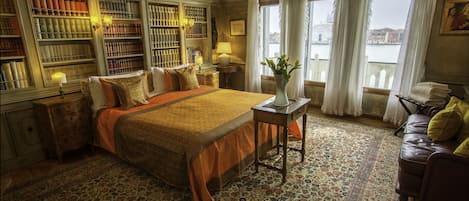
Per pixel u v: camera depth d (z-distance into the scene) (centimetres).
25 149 288
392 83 377
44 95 299
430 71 354
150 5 404
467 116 226
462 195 156
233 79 582
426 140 229
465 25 319
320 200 219
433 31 341
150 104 321
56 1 303
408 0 367
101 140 301
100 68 353
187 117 266
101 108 308
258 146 272
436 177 161
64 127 288
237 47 554
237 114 272
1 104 265
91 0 331
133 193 233
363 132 360
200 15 497
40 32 295
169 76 393
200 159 207
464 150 168
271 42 523
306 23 446
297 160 286
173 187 240
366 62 413
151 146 237
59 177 262
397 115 376
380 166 270
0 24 268
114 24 369
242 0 519
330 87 428
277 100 244
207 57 532
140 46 409
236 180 250
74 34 326
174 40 456
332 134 354
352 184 240
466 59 327
